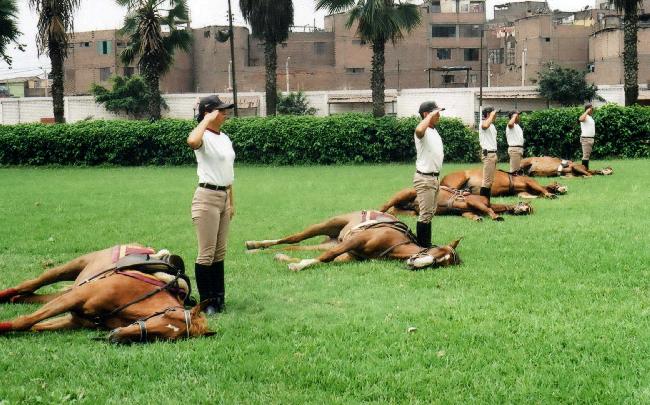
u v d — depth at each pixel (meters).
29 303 6.93
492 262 8.63
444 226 11.59
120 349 5.49
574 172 18.86
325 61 70.94
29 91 78.38
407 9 28.84
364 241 8.71
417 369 5.09
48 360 5.29
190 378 4.94
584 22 72.44
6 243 10.54
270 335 5.93
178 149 29.19
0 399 4.59
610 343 5.54
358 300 7.00
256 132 28.61
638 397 4.55
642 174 19.05
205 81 72.44
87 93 66.44
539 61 67.81
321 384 4.86
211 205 6.69
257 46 72.62
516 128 16.30
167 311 5.70
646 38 63.06
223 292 6.86
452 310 6.53
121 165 29.61
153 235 11.18
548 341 5.62
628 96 28.84
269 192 17.55
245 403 4.55
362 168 25.73
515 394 4.64
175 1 33.16
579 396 4.61
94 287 5.83
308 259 8.63
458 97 42.28
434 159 9.51
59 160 29.73
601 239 9.84
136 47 33.03
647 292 7.06
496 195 14.87
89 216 13.33
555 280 7.63
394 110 43.78
